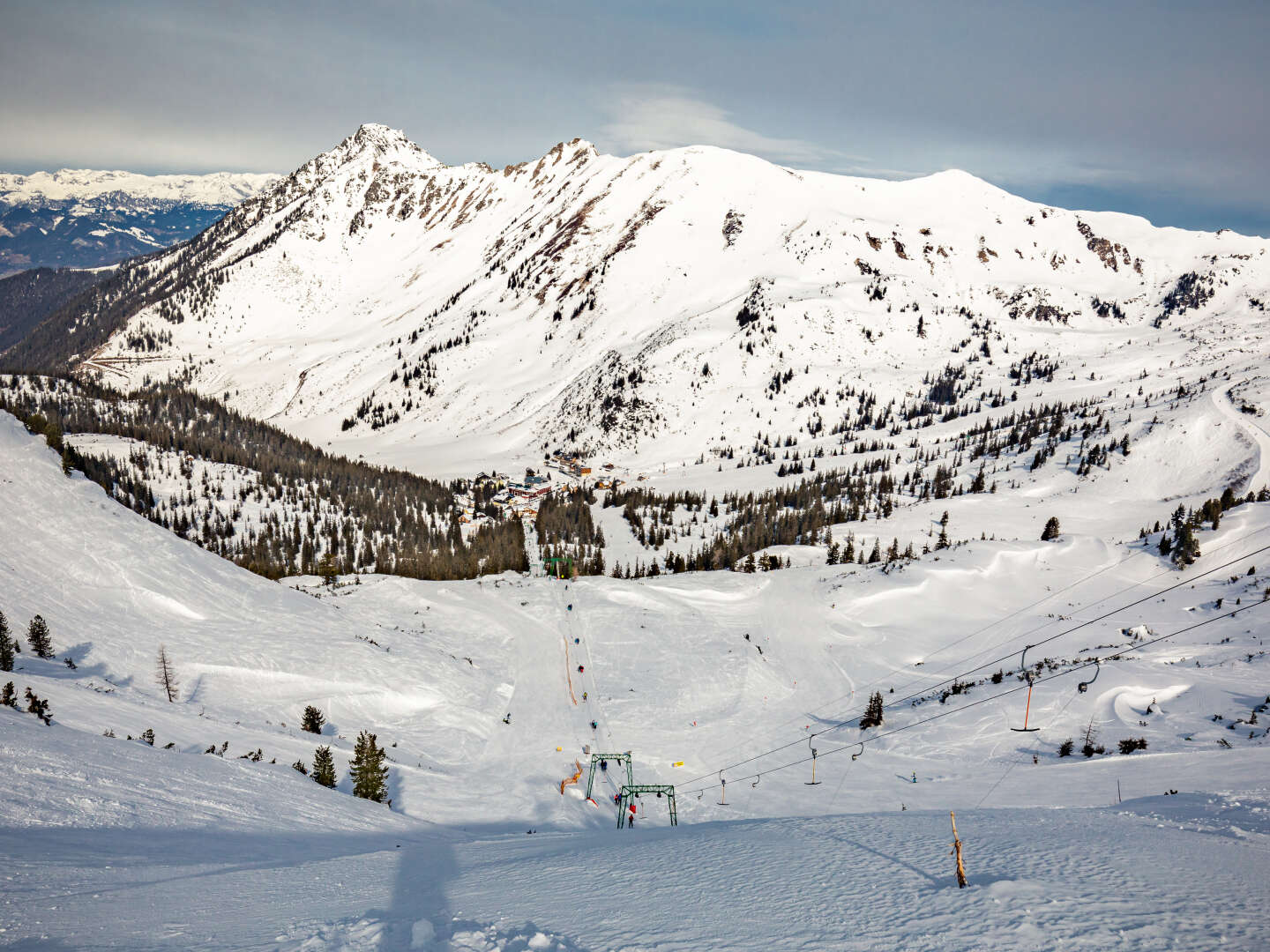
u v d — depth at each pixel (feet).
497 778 243.40
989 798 172.65
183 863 82.94
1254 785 127.54
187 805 117.50
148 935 52.34
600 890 66.44
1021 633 363.35
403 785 218.38
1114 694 232.53
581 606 433.07
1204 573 438.81
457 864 88.84
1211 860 65.98
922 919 52.39
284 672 277.23
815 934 50.52
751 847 82.79
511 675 339.16
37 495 327.47
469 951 47.73
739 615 420.36
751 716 303.07
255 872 78.64
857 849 77.25
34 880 67.36
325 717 263.29
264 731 220.43
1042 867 64.44
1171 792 130.93
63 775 111.34
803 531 636.07
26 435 364.58
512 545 586.04
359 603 416.67
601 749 273.33
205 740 189.67
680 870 73.20
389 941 49.80
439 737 271.90
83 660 240.94
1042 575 463.01
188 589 322.55
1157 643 297.53
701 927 53.11
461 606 425.28
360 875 79.51
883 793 201.87
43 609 265.13
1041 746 211.00
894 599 423.23
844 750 248.52
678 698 319.88
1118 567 470.80
